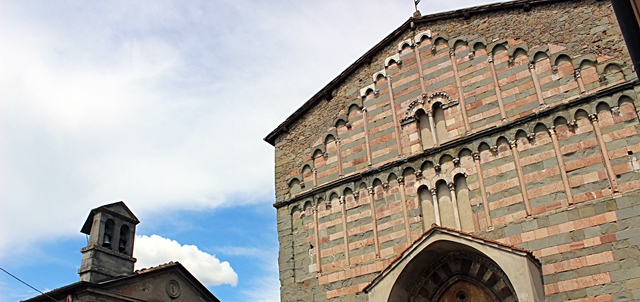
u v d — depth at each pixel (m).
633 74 21.56
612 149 21.11
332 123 28.95
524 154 22.92
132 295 29.14
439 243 21.73
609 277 19.61
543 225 21.50
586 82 22.56
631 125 21.03
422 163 25.31
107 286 27.77
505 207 22.61
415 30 28.09
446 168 24.67
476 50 25.89
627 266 19.42
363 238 25.64
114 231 31.64
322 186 27.72
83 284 26.44
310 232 27.36
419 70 27.19
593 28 23.19
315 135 29.36
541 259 21.06
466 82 25.62
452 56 26.44
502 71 24.80
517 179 22.72
